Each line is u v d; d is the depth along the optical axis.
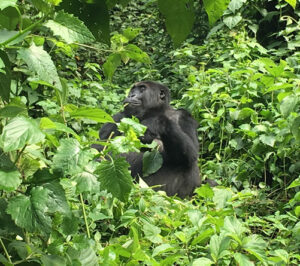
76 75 10.77
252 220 5.37
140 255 3.71
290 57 9.26
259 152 7.80
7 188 2.27
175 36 1.95
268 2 11.17
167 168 7.95
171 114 8.45
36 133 2.15
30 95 6.45
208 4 1.83
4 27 2.18
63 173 2.52
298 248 5.05
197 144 8.27
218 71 8.95
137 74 12.25
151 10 14.62
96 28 2.15
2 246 2.62
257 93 8.71
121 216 4.79
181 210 5.18
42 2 2.05
